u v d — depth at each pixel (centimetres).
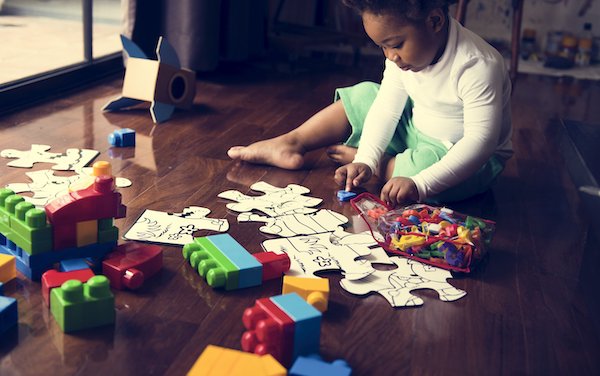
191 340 105
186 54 272
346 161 185
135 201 152
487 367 105
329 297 119
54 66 242
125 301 113
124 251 122
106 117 213
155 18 272
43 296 112
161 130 206
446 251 132
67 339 102
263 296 119
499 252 144
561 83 338
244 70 301
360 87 187
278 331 98
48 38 248
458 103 160
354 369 101
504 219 162
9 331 102
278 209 154
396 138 180
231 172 175
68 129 198
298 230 143
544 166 204
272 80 287
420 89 163
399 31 146
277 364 91
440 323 115
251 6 318
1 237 123
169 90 217
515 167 201
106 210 120
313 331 100
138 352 101
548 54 402
